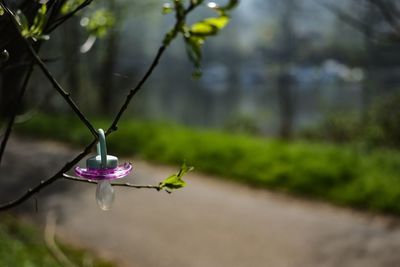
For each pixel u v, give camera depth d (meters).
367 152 5.30
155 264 2.90
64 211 3.78
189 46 0.68
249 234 3.33
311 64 33.06
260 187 4.45
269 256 3.01
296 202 4.04
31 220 3.55
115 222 3.54
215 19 0.67
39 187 0.77
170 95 22.05
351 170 4.37
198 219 3.62
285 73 30.22
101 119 8.11
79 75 7.67
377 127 6.15
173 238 3.26
